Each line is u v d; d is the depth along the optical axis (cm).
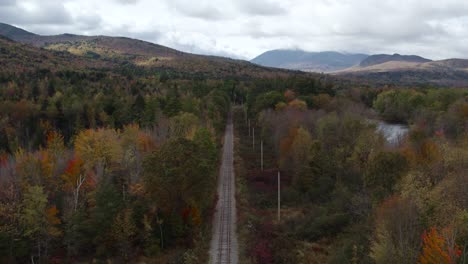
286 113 8969
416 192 3331
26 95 10694
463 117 8362
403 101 12044
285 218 5259
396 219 3078
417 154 5225
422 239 2809
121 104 10162
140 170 5241
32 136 8481
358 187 5394
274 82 14238
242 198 6097
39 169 5038
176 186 4416
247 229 4806
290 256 4062
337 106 10356
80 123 9106
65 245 4341
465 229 2525
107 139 6103
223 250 4256
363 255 3456
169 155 4509
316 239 4506
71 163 5425
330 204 5341
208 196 5078
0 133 8156
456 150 4628
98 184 4606
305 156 6431
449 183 3344
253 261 3972
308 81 12838
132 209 4322
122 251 4103
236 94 18938
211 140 6431
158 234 4394
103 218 4166
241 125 13375
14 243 3881
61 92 11531
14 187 4544
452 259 2302
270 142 9294
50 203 4650
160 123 8144
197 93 13888
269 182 7006
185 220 4625
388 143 6938
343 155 6303
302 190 6247
